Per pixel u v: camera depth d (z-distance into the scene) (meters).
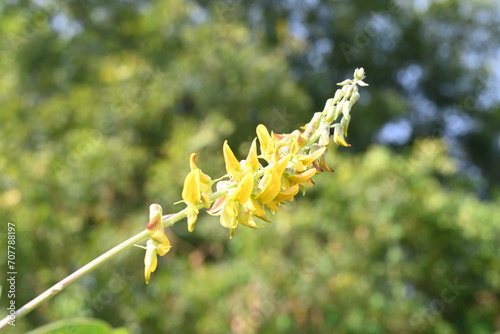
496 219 7.28
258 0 11.62
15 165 7.06
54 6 8.99
